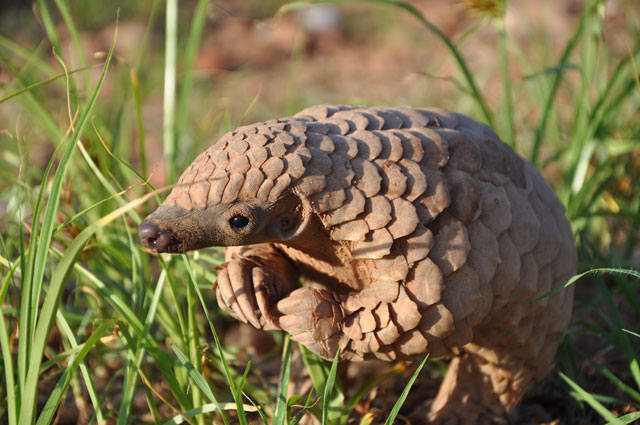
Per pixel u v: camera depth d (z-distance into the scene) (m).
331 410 2.12
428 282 2.03
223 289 2.05
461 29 4.88
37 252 2.02
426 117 2.07
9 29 4.88
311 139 2.03
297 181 2.02
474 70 3.94
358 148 2.04
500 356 2.11
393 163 2.04
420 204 2.03
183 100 2.33
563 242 2.10
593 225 2.40
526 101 3.35
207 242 2.02
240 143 2.03
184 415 2.06
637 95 2.51
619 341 2.17
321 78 4.36
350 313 2.05
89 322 2.21
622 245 2.40
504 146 2.10
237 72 4.21
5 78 2.89
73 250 2.00
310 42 4.92
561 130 2.74
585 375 2.21
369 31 5.18
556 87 2.32
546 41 3.05
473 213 2.04
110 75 3.60
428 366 2.22
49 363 2.07
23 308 2.02
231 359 2.19
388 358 2.06
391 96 3.93
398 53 4.73
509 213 2.06
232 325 2.30
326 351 2.05
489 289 2.05
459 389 2.14
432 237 2.04
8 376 2.02
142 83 4.08
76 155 2.26
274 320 2.04
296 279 2.10
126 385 2.07
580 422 2.17
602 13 2.34
